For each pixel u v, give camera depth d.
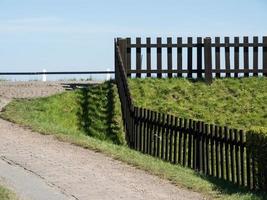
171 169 24.67
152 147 30.42
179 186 21.62
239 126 37.19
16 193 18.97
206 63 44.94
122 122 37.47
